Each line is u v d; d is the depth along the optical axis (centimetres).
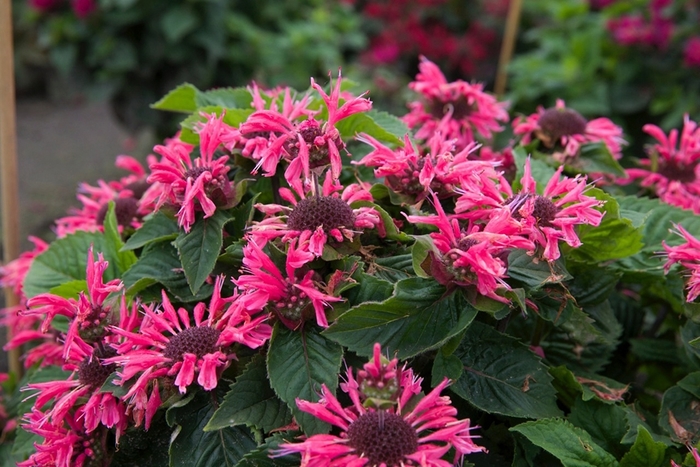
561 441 29
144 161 121
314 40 107
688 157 42
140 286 32
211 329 29
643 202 40
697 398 33
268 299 28
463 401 33
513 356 31
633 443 31
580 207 30
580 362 37
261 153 31
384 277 31
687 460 30
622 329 38
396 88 101
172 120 98
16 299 47
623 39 80
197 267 30
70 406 30
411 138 38
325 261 29
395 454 25
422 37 115
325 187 30
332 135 31
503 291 28
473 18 123
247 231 31
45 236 96
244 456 28
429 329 29
